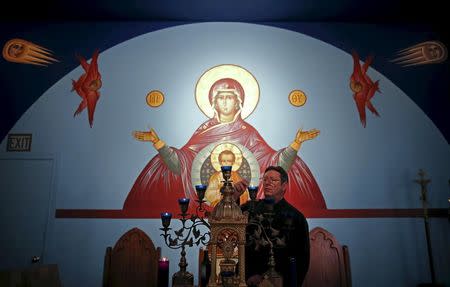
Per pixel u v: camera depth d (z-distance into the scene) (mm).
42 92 4453
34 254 4043
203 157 4277
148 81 4508
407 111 4422
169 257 4008
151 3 4406
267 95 4461
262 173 4223
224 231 2281
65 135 4344
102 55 4578
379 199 4180
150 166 4262
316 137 4340
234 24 4680
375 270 4016
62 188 4203
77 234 4094
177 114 4410
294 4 4418
